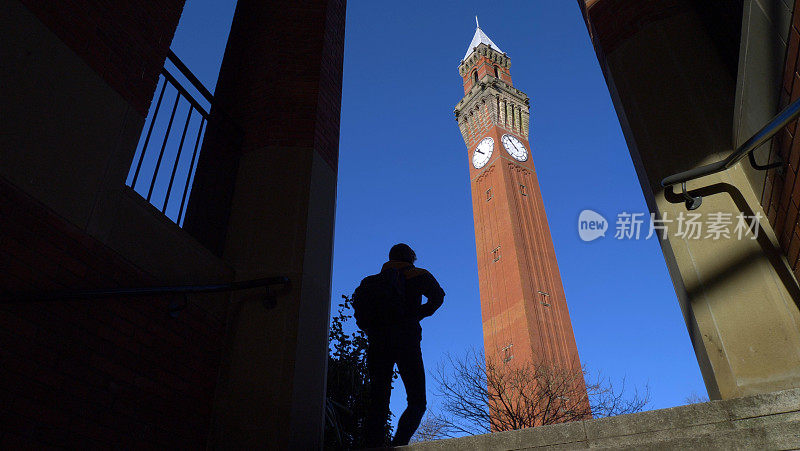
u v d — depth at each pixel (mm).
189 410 3473
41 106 2922
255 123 5281
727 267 3561
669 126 4398
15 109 2764
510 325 46062
